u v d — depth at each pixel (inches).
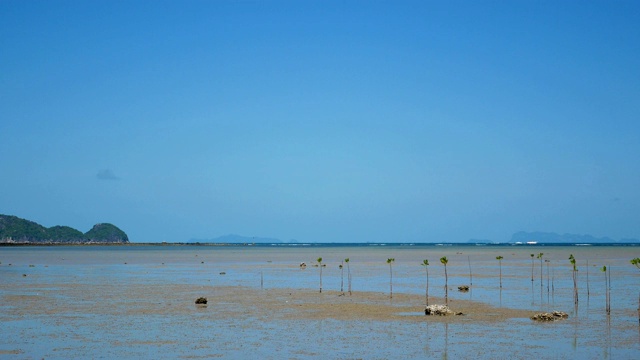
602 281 2785.4
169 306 1921.8
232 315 1728.6
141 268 4131.4
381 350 1254.9
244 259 5910.4
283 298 2153.1
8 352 1237.1
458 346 1290.6
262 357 1197.1
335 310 1831.9
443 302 2014.0
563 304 1943.9
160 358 1189.1
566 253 7362.2
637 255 6299.2
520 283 2721.5
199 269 4008.4
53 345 1304.1
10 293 2304.4
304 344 1315.2
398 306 1921.8
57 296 2202.3
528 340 1350.9
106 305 1945.1
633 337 1380.4
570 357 1189.1
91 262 5064.0
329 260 5556.1
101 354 1221.1
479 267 4062.5
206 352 1239.5
